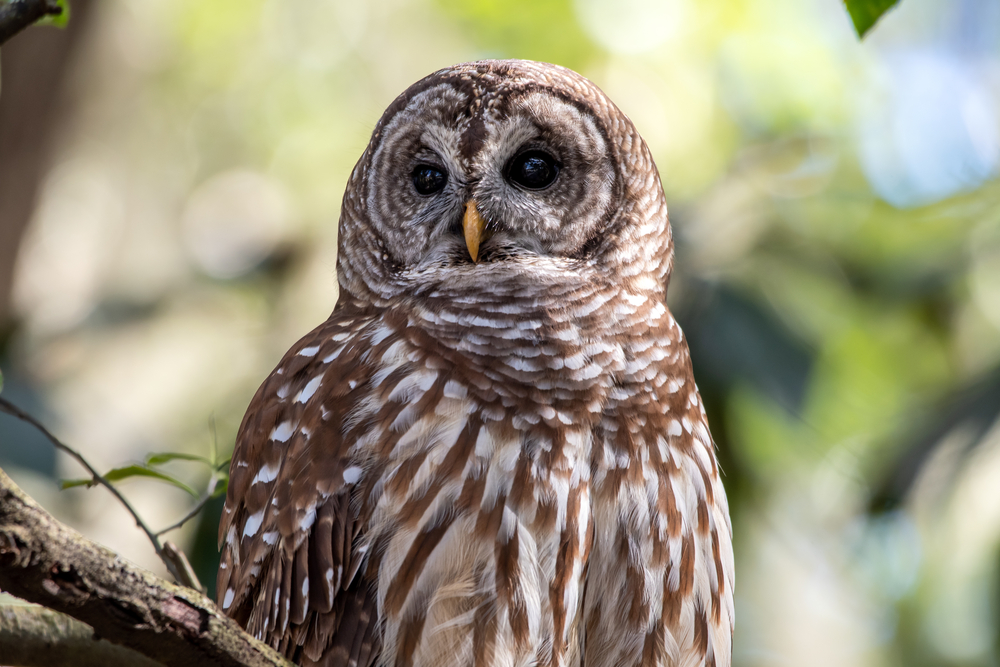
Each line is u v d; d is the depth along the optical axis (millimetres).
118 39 20781
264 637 6324
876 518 12969
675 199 13852
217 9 25297
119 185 23750
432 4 24562
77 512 11812
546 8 21484
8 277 14305
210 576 10594
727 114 21234
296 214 21234
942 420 11953
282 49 25734
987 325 14344
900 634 14930
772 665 15102
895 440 12484
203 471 11656
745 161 14289
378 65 25109
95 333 15445
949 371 14602
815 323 12656
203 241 23094
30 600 3803
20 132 14008
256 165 25234
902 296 13867
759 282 11930
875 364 14969
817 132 19531
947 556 12578
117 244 23547
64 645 4293
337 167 24000
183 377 15742
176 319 16422
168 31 23844
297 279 18203
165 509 12633
